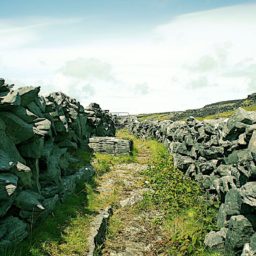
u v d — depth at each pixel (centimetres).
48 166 1282
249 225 893
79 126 2464
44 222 1100
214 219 1215
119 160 2555
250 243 845
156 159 2472
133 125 5569
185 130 2008
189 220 1301
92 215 1339
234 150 1154
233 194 1023
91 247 1051
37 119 1245
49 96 1772
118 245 1159
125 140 2780
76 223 1201
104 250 1116
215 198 1330
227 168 1202
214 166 1411
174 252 1084
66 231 1122
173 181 1748
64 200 1366
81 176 1714
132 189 1775
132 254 1104
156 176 1933
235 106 6781
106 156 2605
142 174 2106
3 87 1142
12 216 934
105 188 1777
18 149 1109
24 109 1170
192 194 1527
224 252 979
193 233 1148
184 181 1708
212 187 1326
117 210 1473
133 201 1566
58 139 1747
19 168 980
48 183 1262
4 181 849
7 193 836
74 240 1074
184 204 1461
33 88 1222
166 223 1316
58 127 1656
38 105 1402
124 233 1252
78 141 2414
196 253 1038
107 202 1532
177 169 1958
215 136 1440
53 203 1207
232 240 920
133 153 2819
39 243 982
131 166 2380
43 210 1004
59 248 1013
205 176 1471
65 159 1656
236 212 991
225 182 1139
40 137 1164
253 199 843
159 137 3484
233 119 1179
